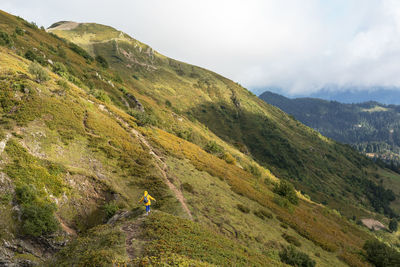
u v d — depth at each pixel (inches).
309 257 1157.1
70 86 2068.2
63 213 876.0
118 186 1177.4
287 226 1498.5
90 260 435.2
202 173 1828.2
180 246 529.0
